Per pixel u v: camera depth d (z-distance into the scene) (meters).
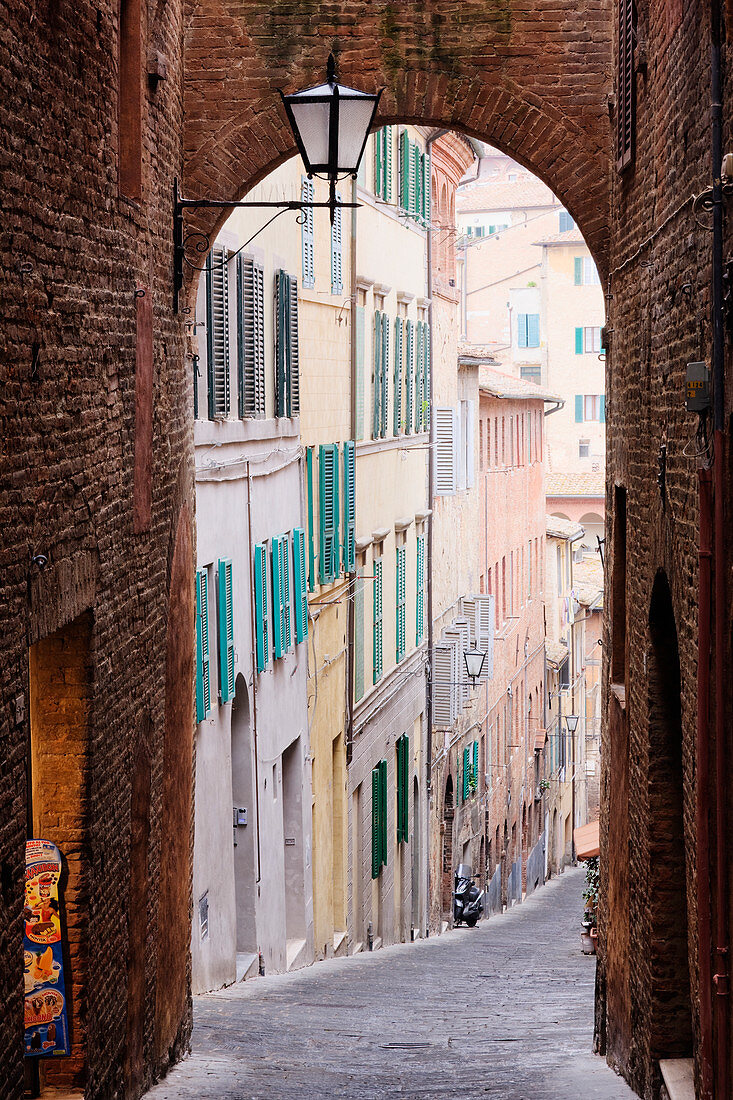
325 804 26.84
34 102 8.38
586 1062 14.55
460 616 41.41
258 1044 15.12
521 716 50.84
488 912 43.69
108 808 10.62
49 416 8.80
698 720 9.38
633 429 13.25
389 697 32.75
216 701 19.05
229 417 20.00
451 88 14.64
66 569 9.19
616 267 14.25
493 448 47.03
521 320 89.31
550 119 14.60
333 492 26.97
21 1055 8.09
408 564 35.44
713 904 9.43
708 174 9.33
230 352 20.22
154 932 12.58
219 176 14.60
